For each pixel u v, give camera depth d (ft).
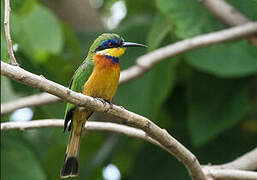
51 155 44.11
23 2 37.06
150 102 39.37
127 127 30.94
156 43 39.45
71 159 30.78
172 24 39.09
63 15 48.19
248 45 38.99
